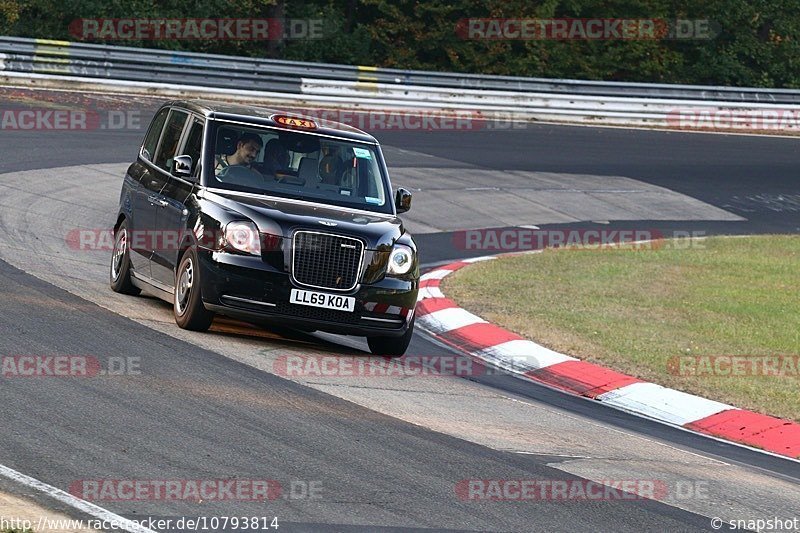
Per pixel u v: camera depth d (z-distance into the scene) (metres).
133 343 30.62
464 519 20.39
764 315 48.12
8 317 31.67
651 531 21.12
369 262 33.09
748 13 162.88
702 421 32.06
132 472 20.62
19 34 132.62
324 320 32.88
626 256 62.50
